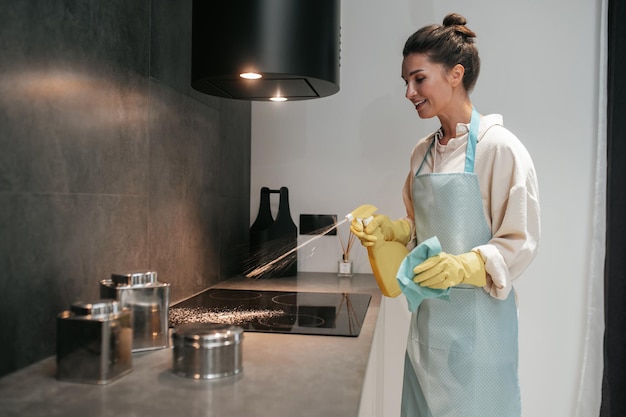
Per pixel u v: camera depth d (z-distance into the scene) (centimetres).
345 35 254
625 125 231
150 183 158
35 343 108
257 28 147
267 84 164
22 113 103
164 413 81
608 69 234
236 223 244
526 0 241
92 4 126
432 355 159
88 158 126
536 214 149
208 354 98
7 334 100
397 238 176
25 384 95
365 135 254
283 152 260
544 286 243
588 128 238
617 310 234
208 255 208
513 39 242
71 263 120
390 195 253
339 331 136
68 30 117
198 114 196
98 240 131
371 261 162
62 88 115
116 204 139
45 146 110
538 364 244
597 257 238
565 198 241
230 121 233
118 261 140
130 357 101
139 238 152
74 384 95
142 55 152
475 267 141
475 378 153
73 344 95
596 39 237
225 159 227
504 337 155
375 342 167
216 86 167
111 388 93
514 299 161
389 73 251
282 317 154
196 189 195
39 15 107
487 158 154
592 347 240
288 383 96
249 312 161
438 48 157
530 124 241
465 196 152
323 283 224
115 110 138
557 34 239
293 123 259
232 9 147
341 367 106
